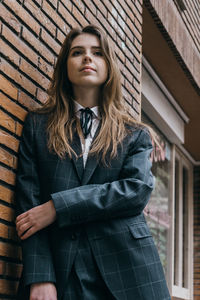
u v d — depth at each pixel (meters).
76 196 1.75
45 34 2.42
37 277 1.66
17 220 1.79
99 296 1.74
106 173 1.91
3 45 2.04
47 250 1.74
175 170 6.75
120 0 3.49
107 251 1.77
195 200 7.36
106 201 1.76
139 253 1.79
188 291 6.64
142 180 1.88
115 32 3.36
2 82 2.01
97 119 2.09
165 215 5.88
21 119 2.12
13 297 1.95
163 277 1.84
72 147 1.95
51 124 2.01
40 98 2.32
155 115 5.35
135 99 3.53
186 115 6.05
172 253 5.92
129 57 3.53
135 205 1.81
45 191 1.88
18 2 2.19
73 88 2.18
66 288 1.70
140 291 1.73
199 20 5.81
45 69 2.40
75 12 2.80
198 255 7.06
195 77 5.17
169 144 6.18
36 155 1.95
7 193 1.96
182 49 4.77
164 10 4.29
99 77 2.12
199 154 7.11
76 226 1.79
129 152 2.00
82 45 2.16
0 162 1.94
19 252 2.02
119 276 1.74
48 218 1.74
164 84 5.32
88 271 1.74
